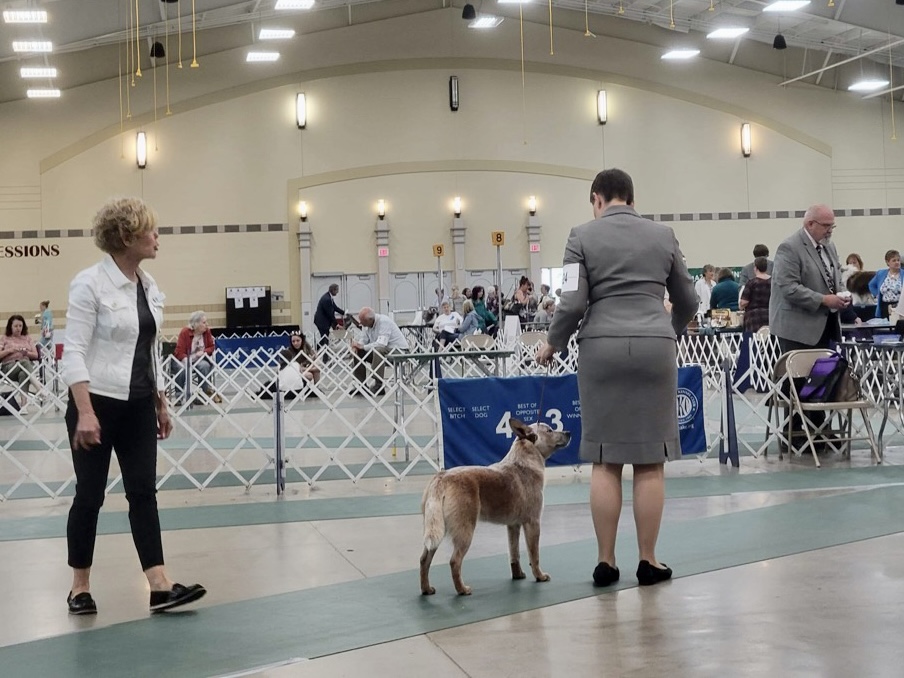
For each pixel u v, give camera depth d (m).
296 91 22.31
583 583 3.84
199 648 3.18
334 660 3.00
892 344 6.65
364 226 22.61
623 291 3.86
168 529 5.31
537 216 22.95
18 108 21.50
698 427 6.98
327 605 3.65
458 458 6.50
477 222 22.83
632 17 22.16
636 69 23.16
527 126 22.89
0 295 21.55
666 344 3.81
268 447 8.46
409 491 6.36
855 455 7.18
